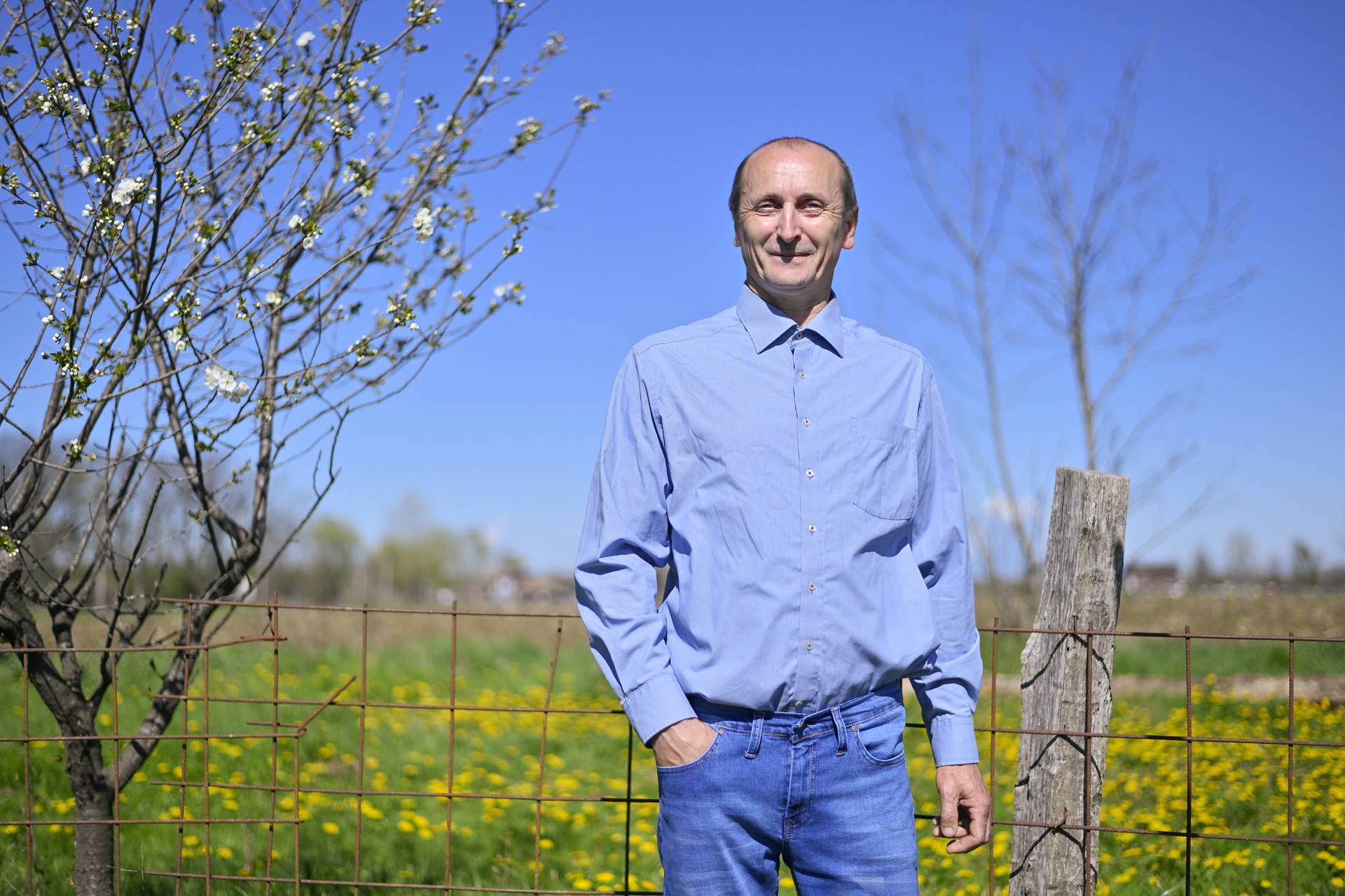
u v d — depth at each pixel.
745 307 2.03
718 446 1.93
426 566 46.97
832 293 2.10
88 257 2.76
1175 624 12.92
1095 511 2.81
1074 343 12.16
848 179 2.04
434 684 9.05
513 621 14.73
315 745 6.07
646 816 4.97
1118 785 5.00
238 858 4.05
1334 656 8.88
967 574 2.13
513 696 8.41
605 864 4.28
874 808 1.95
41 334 2.70
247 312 2.82
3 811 4.43
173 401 3.18
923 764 5.80
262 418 3.09
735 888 1.93
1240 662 9.02
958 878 3.91
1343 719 6.30
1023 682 2.86
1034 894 2.79
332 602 32.69
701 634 1.92
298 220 2.86
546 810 4.94
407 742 6.41
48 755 5.14
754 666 1.88
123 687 6.76
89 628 5.83
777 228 1.95
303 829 4.46
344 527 34.50
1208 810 4.56
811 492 1.92
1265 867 3.82
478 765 5.91
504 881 4.04
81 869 2.93
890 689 2.00
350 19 3.11
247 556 3.21
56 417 2.83
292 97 2.85
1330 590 15.97
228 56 2.69
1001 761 5.68
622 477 1.99
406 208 3.31
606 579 1.98
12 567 2.86
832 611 1.89
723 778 1.89
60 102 2.65
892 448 2.00
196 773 5.17
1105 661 2.80
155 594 3.13
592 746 6.60
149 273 2.70
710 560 1.93
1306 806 4.46
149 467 3.12
